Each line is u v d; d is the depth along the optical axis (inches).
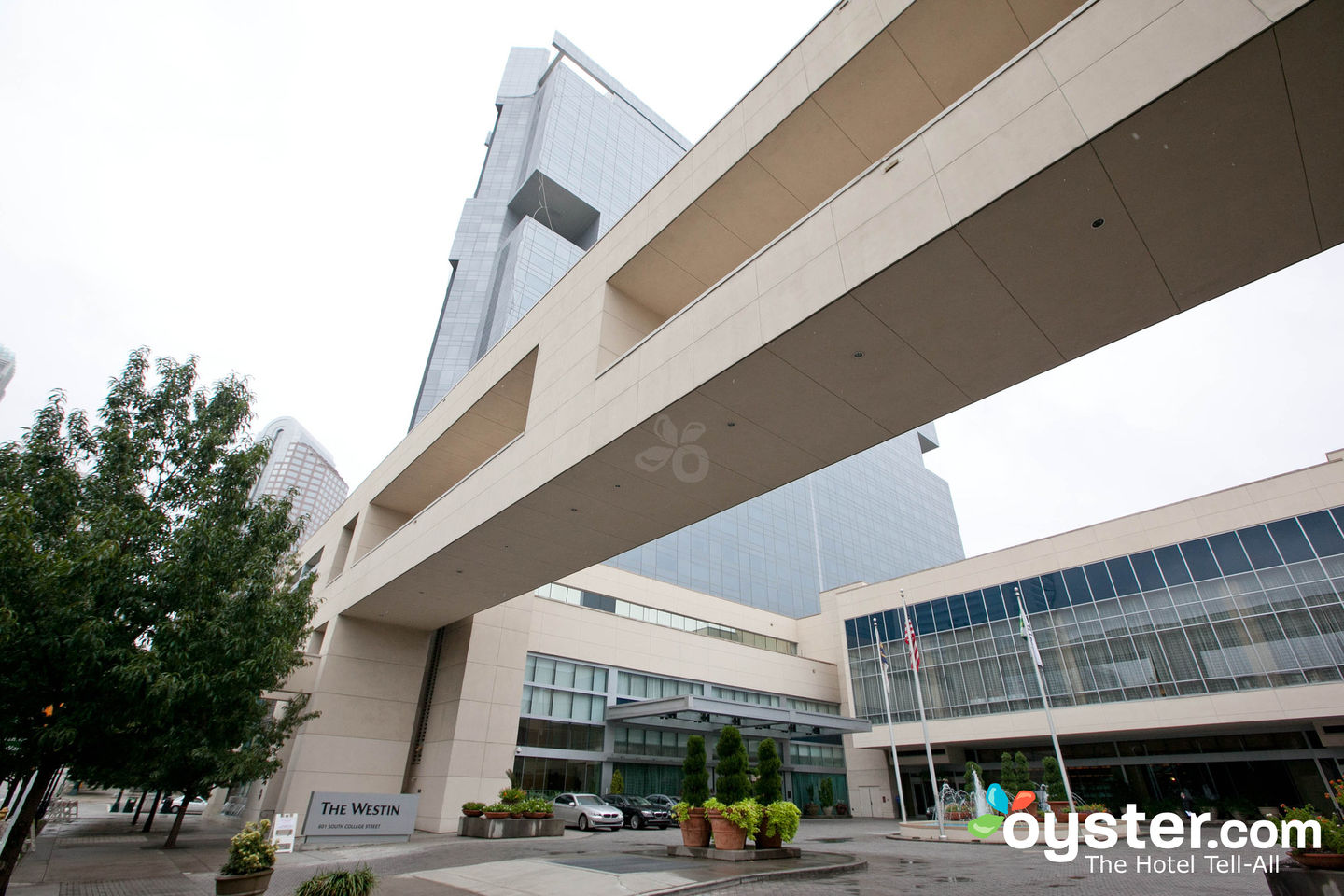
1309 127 287.4
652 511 641.6
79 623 343.6
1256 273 362.0
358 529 1068.5
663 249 626.2
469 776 927.7
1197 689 1095.0
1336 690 973.8
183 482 428.8
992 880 474.6
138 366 443.2
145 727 402.3
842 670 1644.9
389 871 501.0
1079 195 323.6
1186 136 296.2
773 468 563.8
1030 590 1344.7
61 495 382.3
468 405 856.3
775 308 430.6
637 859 529.7
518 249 3201.3
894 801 1481.3
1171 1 299.1
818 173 564.4
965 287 376.5
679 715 1190.3
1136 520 1246.9
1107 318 398.0
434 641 1074.7
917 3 451.8
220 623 413.7
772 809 562.9
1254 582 1091.3
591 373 604.7
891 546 4183.1
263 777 756.0
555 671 1162.6
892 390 466.3
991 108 353.7
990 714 1314.0
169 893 420.8
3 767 353.4
